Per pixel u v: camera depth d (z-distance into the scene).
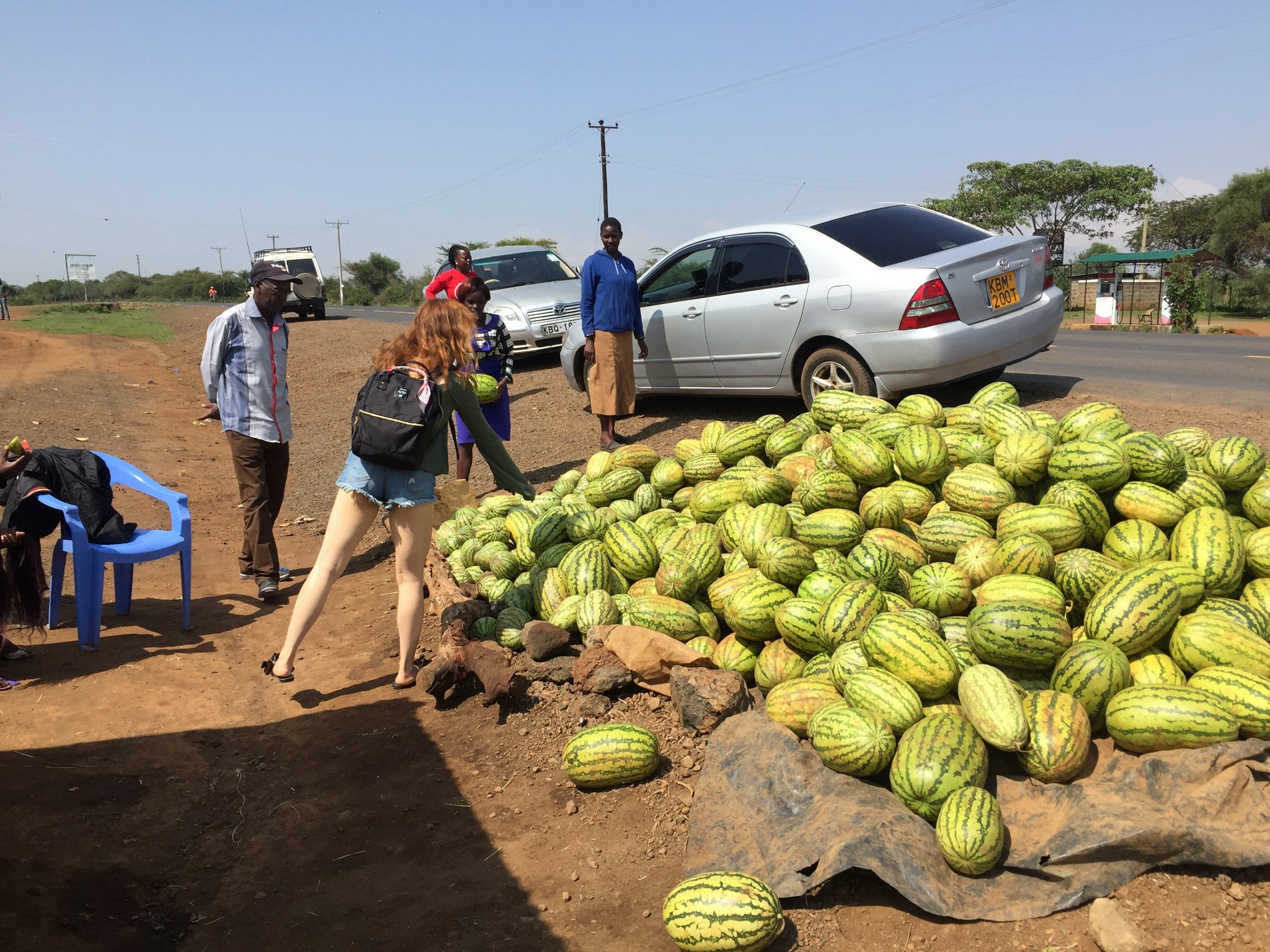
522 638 5.34
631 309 9.45
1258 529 4.98
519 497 7.50
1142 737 3.62
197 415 17.02
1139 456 5.02
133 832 4.21
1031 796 3.61
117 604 6.71
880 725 3.81
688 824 4.00
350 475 5.18
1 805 4.25
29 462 5.79
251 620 6.78
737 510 5.88
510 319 16.22
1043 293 9.09
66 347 28.14
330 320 41.00
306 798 4.50
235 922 3.63
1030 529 4.92
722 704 4.43
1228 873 3.22
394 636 6.33
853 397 6.91
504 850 4.00
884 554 5.00
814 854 3.45
